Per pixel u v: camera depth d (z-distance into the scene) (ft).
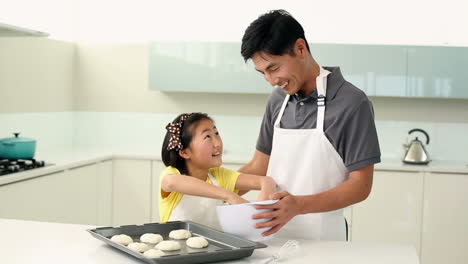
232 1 15.51
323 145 6.38
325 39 15.05
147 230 5.74
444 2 14.56
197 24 15.70
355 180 6.11
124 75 16.21
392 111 14.89
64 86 15.97
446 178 12.97
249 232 5.43
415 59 13.58
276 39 5.69
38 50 14.56
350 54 13.79
